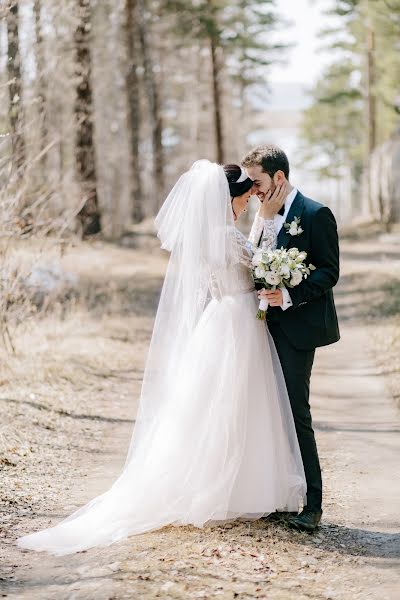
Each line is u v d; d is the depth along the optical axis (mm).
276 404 4398
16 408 6891
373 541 4281
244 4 38562
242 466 4324
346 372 9305
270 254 4184
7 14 8789
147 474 4418
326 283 4281
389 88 23859
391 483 5352
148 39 33781
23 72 9711
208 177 4414
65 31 11406
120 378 8703
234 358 4363
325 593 3576
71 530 4309
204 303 4500
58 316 11289
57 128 16062
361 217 35906
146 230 25734
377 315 12922
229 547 4082
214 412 4352
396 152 31859
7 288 8383
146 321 12398
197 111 44969
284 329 4391
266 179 4414
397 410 7438
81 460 5848
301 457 4430
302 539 4258
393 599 3514
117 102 34625
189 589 3572
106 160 36156
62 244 9289
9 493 5008
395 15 18000
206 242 4379
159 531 4336
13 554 4082
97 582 3662
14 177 8133
